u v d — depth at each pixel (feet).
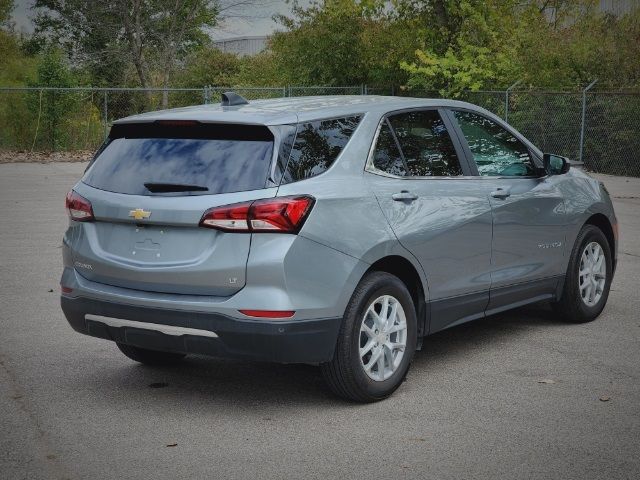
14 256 32.30
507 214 19.42
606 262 23.00
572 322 22.63
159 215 15.16
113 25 130.62
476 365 18.88
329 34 92.22
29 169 73.51
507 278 19.62
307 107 16.47
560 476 12.80
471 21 76.59
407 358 16.85
